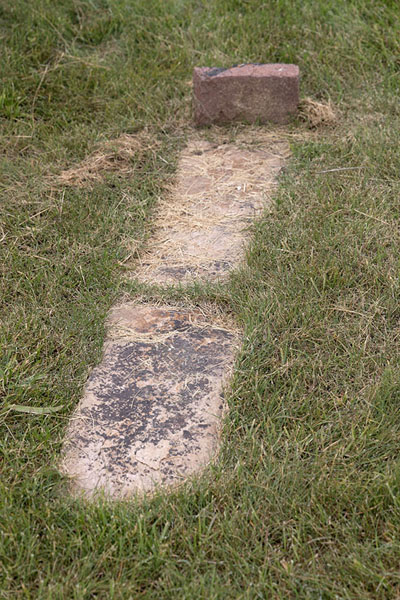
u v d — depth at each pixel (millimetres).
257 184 3857
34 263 3277
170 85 4672
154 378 2703
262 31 5035
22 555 2094
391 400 2541
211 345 2842
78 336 2877
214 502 2248
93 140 4199
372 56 4785
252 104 4336
